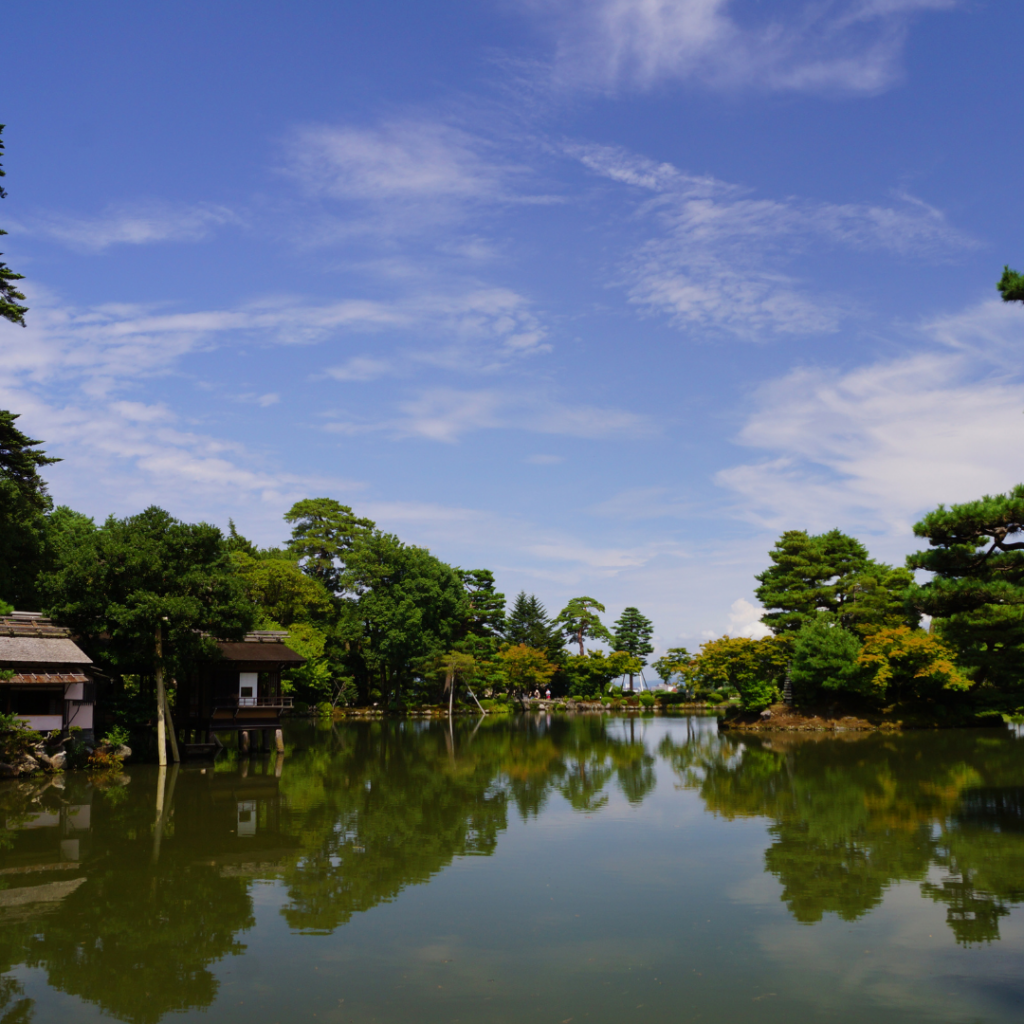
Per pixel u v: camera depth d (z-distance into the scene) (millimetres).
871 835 18688
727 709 60969
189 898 13969
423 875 15477
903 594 21875
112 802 24141
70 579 31875
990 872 15344
